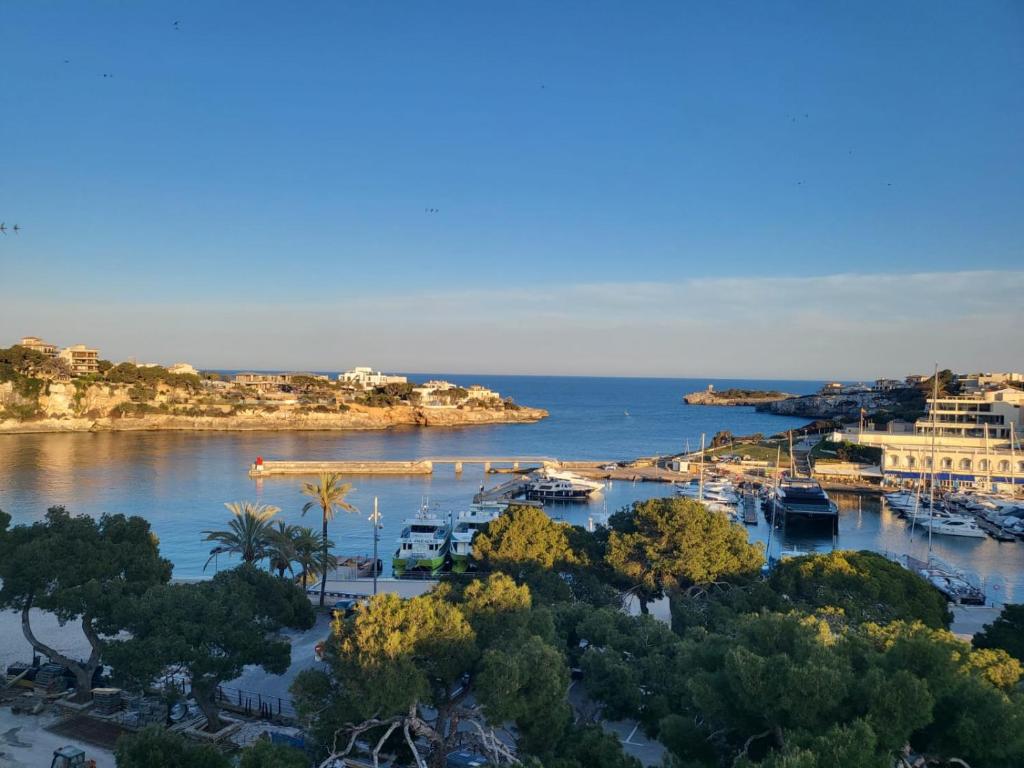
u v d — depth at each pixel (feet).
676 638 99.81
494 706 71.26
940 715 61.00
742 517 349.61
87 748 96.02
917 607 126.31
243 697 121.19
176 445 604.08
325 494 214.07
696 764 63.16
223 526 302.66
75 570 114.21
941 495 390.01
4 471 435.12
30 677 122.93
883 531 328.70
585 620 106.63
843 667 63.00
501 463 535.60
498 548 160.66
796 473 466.29
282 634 155.94
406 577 228.84
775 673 61.41
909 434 512.63
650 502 164.55
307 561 180.34
